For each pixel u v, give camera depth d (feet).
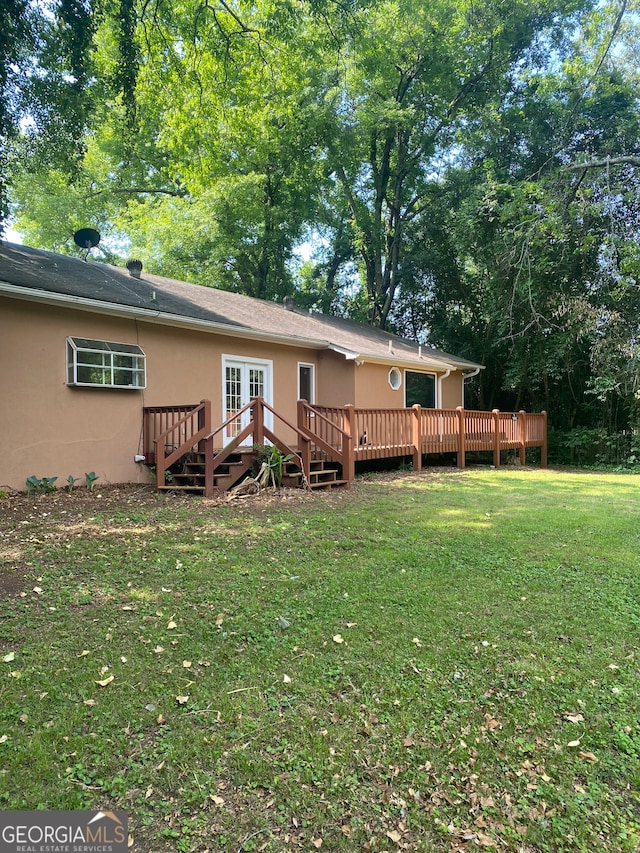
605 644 11.05
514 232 46.88
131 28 26.99
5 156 24.32
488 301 58.18
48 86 23.95
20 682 9.09
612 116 51.90
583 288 51.31
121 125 41.96
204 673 9.62
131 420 29.71
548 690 9.34
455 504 25.72
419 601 13.01
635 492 31.65
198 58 37.29
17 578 13.80
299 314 52.19
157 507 23.13
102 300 27.09
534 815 6.66
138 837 6.19
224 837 6.22
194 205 66.85
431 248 66.39
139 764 7.30
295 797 6.82
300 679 9.49
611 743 8.01
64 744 7.61
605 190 41.63
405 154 68.80
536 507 25.43
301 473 29.66
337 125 60.64
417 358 48.65
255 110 44.39
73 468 26.99
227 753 7.56
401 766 7.43
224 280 72.64
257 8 38.19
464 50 60.85
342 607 12.55
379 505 24.94
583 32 55.77
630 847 6.21
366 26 40.14
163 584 13.76
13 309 24.71
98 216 79.61
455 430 44.32
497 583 14.35
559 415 60.80
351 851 6.12
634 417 51.11
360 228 72.18
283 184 68.95
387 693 9.14
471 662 10.19
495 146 57.93
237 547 17.17
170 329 31.96
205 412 26.99
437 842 6.27
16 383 24.79
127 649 10.37
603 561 16.51
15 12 21.43
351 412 31.96
